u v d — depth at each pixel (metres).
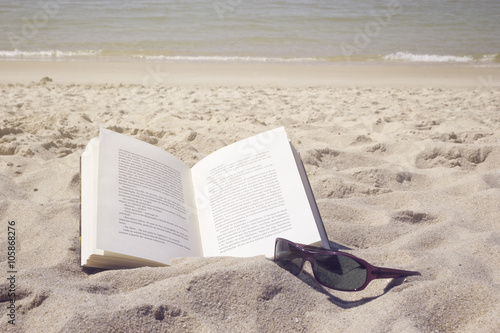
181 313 1.70
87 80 8.27
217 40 12.34
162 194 2.28
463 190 3.09
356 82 8.68
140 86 7.79
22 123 4.59
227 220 2.23
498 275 2.03
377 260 2.18
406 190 3.23
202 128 4.50
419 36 13.00
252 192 2.29
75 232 2.38
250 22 14.26
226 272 1.87
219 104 6.30
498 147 3.78
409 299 1.79
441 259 2.14
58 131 4.25
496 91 7.88
